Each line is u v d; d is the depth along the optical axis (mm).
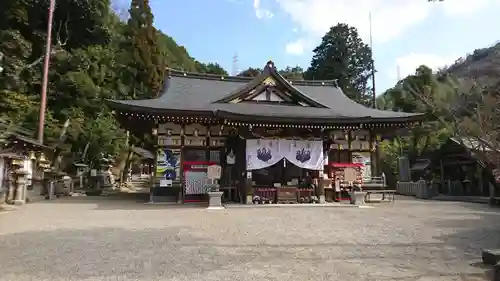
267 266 5094
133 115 15406
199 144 17422
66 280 4418
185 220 10023
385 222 9781
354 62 48312
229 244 6645
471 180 20781
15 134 15219
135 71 39281
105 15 36594
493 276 4562
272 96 19125
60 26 32438
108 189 26453
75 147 26547
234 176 17328
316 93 23484
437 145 24688
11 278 4488
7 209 12758
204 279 4473
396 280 4477
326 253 5945
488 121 5438
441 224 9391
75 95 28047
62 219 10125
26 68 26906
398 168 25375
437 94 21688
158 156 16828
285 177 19234
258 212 12312
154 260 5406
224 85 22344
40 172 20609
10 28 28062
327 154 17453
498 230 8414
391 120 17031
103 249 6168
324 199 16375
